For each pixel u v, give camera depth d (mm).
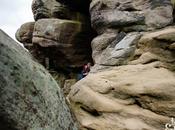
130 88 16953
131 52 20297
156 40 18891
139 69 18094
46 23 34938
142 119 15875
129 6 23297
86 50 34531
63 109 5348
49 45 34281
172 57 18219
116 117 16266
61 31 33531
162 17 22016
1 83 4332
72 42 33812
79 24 34219
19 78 4602
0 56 4426
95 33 34375
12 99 4418
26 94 4645
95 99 17188
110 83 17641
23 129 4480
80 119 17078
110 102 16844
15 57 4668
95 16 25094
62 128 5148
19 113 4465
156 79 16938
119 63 20172
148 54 18828
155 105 16078
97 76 18656
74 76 34219
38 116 4738
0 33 4645
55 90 5352
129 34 21844
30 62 5023
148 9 22594
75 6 34250
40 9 37438
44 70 5379
